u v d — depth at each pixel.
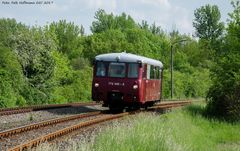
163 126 17.19
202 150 17.16
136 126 16.11
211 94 28.06
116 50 94.94
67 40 96.62
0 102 27.89
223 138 21.42
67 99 38.59
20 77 31.23
